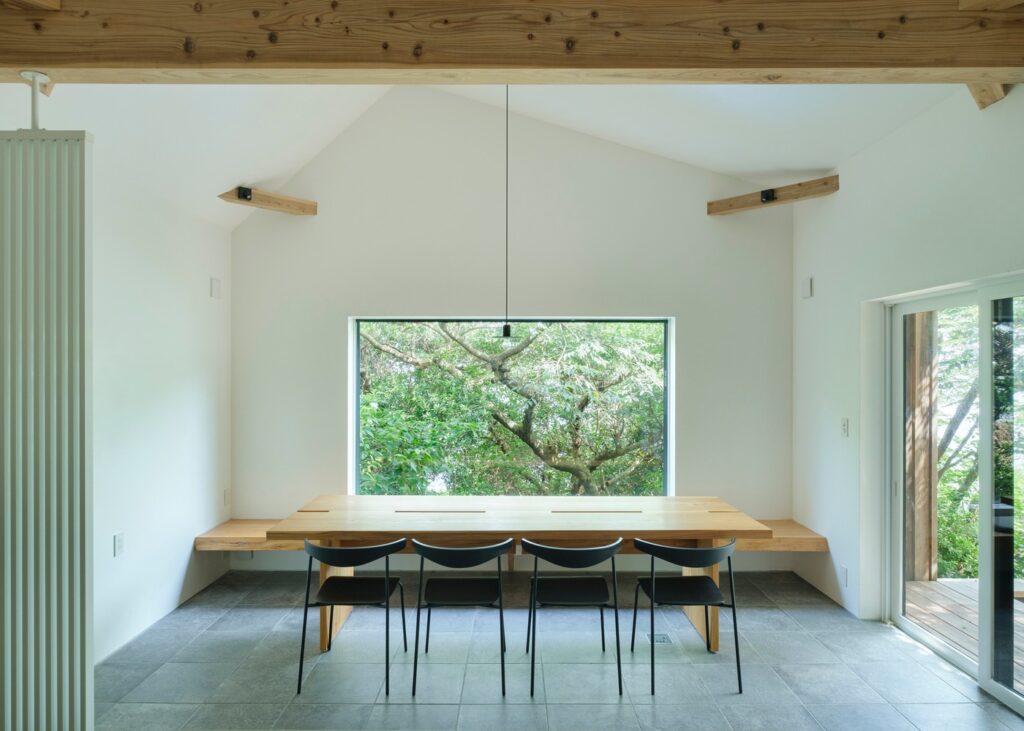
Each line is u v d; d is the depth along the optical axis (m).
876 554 4.29
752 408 5.30
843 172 4.45
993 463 3.23
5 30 2.49
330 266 5.30
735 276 5.30
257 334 5.32
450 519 3.90
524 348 5.73
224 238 5.23
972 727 3.00
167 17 2.51
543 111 5.09
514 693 3.34
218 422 5.13
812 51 2.51
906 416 4.12
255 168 4.81
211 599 4.71
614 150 5.30
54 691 2.54
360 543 4.14
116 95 3.37
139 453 4.09
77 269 2.56
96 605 3.68
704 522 3.82
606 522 3.82
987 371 3.26
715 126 4.46
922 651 3.83
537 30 2.52
